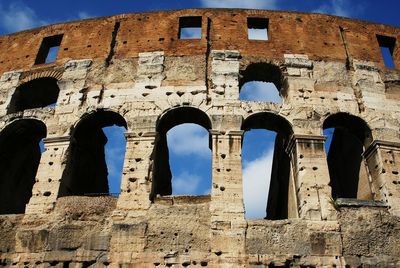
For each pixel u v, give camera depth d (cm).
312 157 2358
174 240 2073
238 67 2723
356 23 3109
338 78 2731
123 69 2766
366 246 2080
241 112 2500
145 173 2295
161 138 2734
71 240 2109
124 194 2234
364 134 2577
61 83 2745
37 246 2111
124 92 2639
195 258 2017
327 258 2028
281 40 2912
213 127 2434
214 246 2044
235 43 2867
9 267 2069
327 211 2173
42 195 2291
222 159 2323
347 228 2127
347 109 2581
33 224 2188
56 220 2183
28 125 2711
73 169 2530
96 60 2845
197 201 2223
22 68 2947
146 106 2553
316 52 2864
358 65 2823
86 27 3080
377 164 2414
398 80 2783
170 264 2008
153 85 2650
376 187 2392
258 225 2108
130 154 2370
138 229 2109
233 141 2388
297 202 2298
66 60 2892
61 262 2053
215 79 2655
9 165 2888
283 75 2728
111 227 2128
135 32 2980
